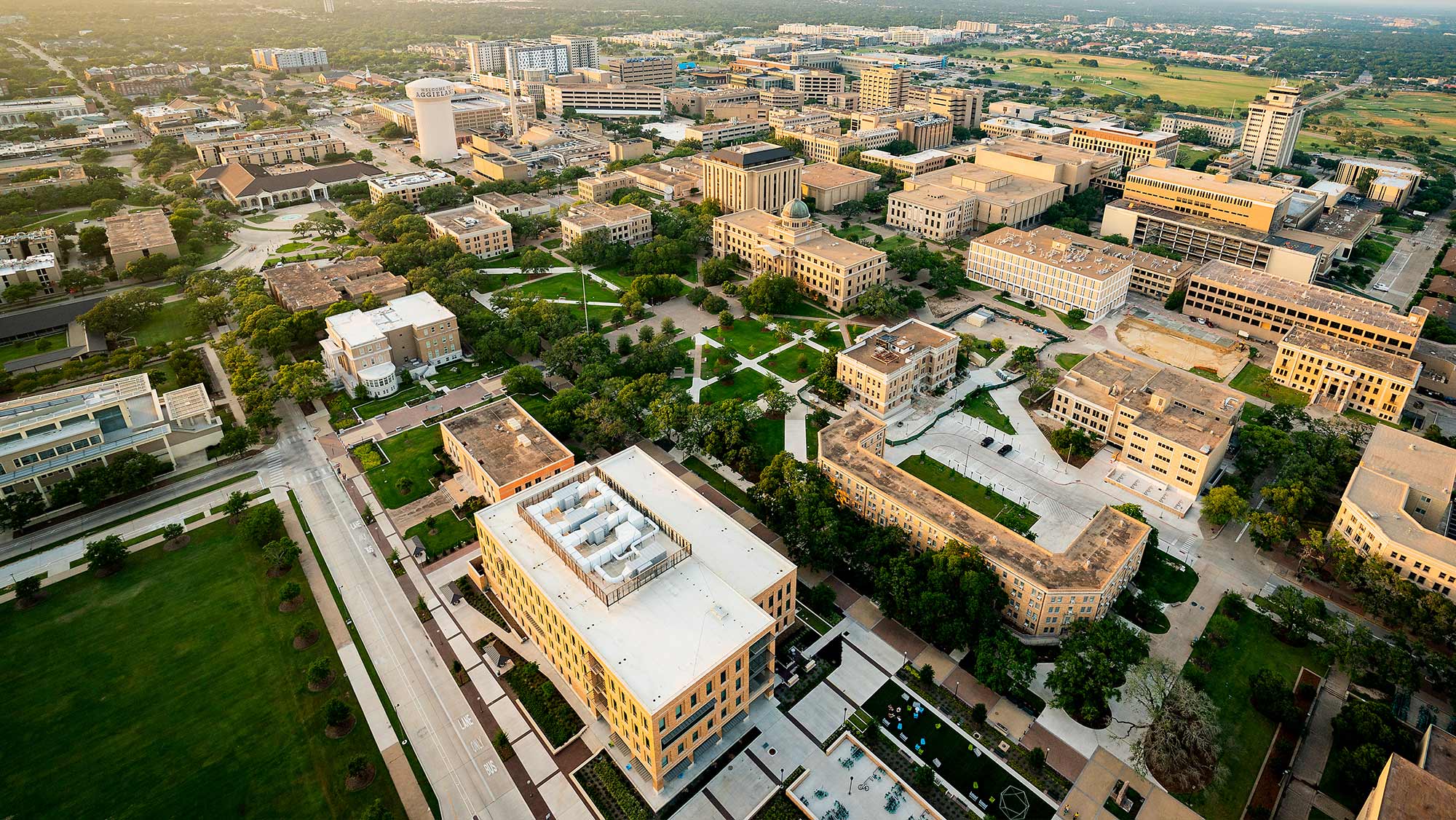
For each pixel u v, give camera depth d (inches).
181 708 6333.7
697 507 7490.2
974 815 5536.4
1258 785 5718.5
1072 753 5979.3
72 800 5605.3
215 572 7760.8
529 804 5654.5
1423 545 7121.1
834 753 5979.3
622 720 5669.3
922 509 7662.4
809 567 7829.7
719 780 5782.5
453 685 6579.7
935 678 6609.3
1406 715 6220.5
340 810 5575.8
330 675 6614.2
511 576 6806.1
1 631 7042.3
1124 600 7298.2
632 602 6122.1
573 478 7691.9
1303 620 6756.9
